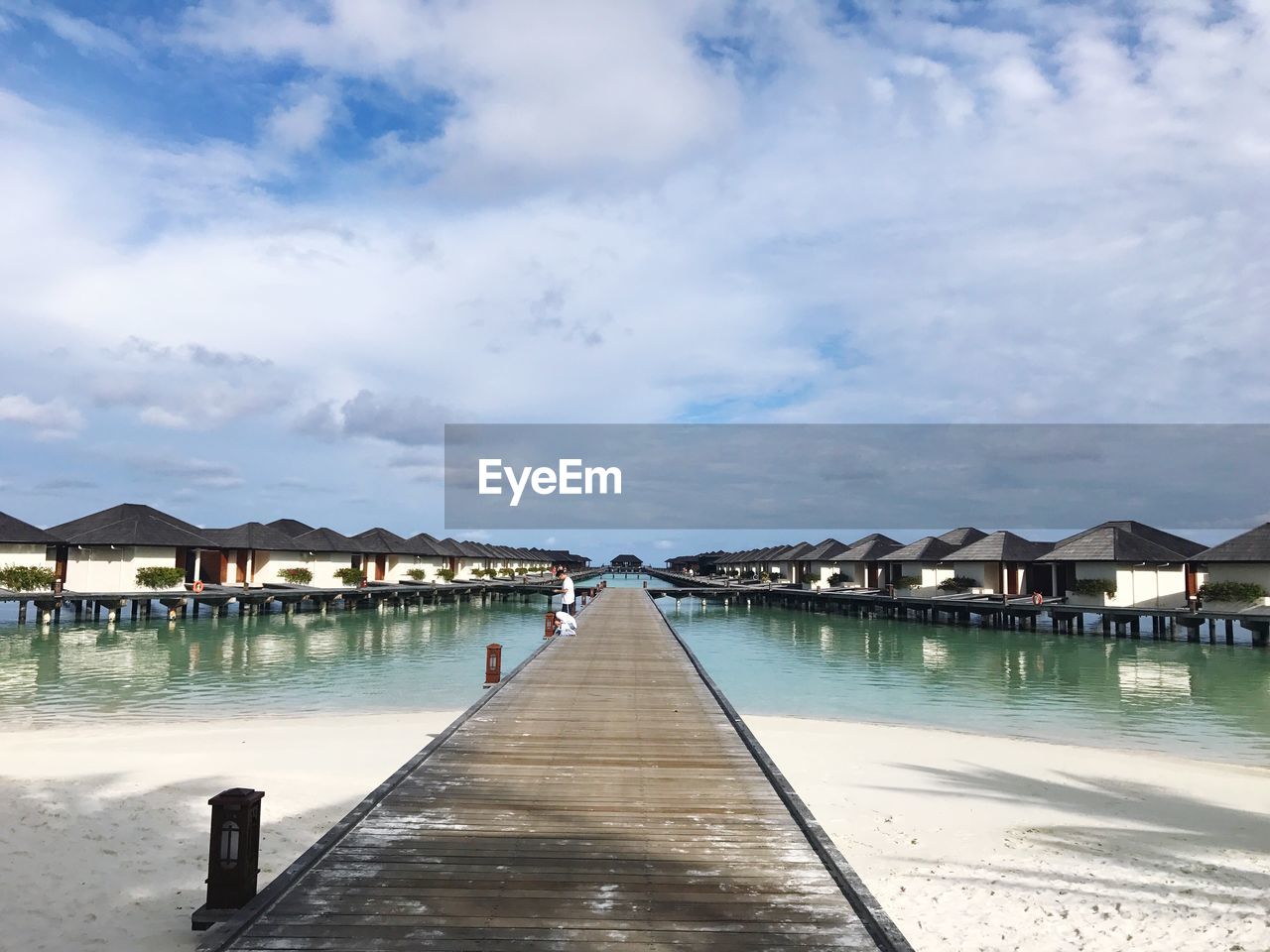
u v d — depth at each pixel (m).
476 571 69.50
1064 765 12.87
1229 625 31.45
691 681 13.91
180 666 23.84
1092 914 6.94
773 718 16.70
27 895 6.91
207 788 10.40
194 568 40.69
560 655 17.66
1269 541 30.86
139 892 7.08
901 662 27.00
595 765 8.32
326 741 13.52
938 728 16.25
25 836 8.39
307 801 9.96
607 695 12.48
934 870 8.09
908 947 4.36
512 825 6.43
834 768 12.43
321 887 5.21
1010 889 7.56
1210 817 10.09
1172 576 34.97
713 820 6.60
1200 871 8.11
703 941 4.55
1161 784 11.72
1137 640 33.41
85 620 35.25
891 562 48.44
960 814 10.11
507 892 5.15
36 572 32.84
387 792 7.21
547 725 10.26
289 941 4.49
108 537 34.75
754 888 5.28
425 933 4.60
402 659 25.92
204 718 16.17
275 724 15.33
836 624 43.19
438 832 6.25
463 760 8.50
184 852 8.11
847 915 4.89
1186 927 6.66
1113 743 15.06
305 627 36.12
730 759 8.59
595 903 5.01
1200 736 15.74
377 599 49.50
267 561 43.78
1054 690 21.28
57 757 11.94
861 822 9.74
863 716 17.59
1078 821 9.88
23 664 23.92
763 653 29.91
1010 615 40.06
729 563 89.38
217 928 4.52
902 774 12.14
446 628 37.62
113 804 9.59
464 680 21.56
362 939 4.52
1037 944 6.35
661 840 6.14
